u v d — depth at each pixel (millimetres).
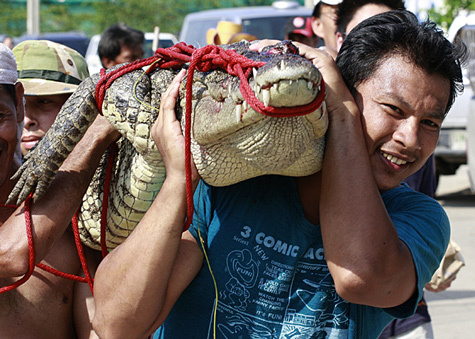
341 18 3676
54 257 2355
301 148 1763
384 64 1931
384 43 1935
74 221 2318
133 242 1903
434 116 1931
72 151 2236
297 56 1547
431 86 1902
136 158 2188
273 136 1699
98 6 22750
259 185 2031
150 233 1880
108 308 1953
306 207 2010
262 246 1994
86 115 2240
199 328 2045
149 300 1904
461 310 5047
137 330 1954
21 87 2469
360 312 2045
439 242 2086
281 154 1744
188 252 2035
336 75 1938
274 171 1835
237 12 8430
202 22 8469
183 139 1904
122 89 2150
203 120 1854
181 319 2090
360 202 1872
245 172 1914
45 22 24859
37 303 2309
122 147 2324
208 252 2043
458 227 7578
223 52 1794
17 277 2295
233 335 1999
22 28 25250
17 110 2459
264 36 8055
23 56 3275
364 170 1900
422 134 1959
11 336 2244
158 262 1879
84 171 2209
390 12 2072
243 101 1677
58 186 2160
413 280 1954
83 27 24594
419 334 2949
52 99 3275
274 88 1521
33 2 20281
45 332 2314
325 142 1938
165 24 22078
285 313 1993
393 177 2000
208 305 2041
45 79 3232
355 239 1859
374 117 1937
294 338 1984
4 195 2418
